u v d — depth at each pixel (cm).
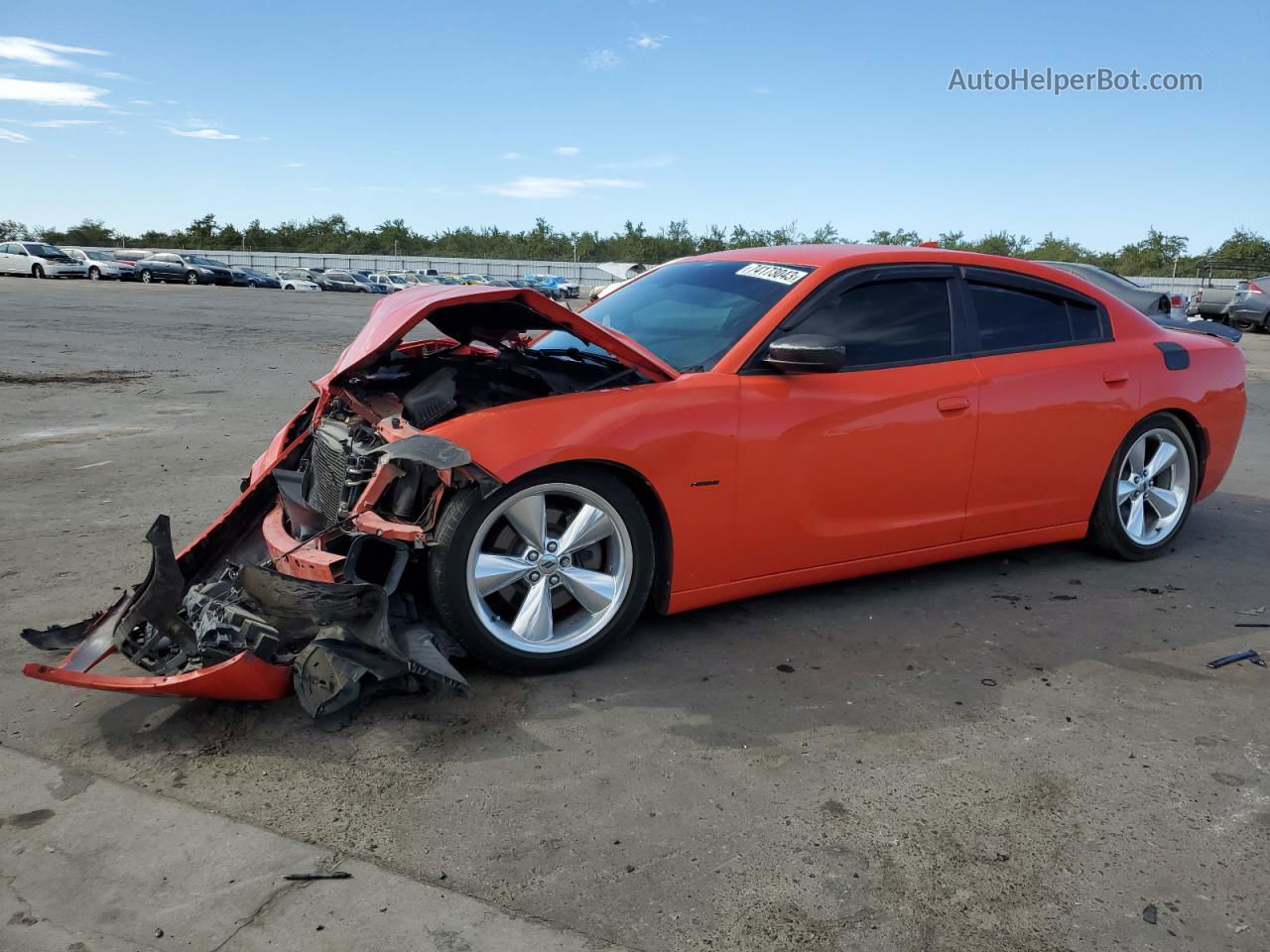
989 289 411
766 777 261
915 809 247
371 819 236
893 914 208
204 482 577
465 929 199
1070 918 208
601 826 236
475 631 302
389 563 310
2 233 9019
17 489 552
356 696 276
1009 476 404
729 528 340
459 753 269
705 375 338
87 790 245
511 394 349
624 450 312
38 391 940
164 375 1093
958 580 429
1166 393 445
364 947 193
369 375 375
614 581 324
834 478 358
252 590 279
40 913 200
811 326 363
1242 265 4575
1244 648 360
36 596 380
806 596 402
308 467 366
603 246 9250
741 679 321
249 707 290
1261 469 704
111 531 472
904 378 372
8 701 291
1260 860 230
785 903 210
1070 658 346
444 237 10000
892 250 399
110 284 3634
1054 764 272
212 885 210
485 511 297
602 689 311
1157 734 291
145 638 299
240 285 4550
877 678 325
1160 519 467
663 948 196
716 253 446
